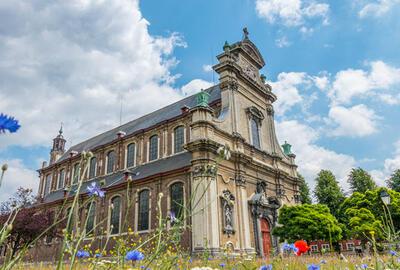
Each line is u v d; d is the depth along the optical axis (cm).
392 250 402
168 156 3066
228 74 2964
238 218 2489
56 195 4019
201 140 2342
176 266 506
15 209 202
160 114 3753
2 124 134
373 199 2841
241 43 3291
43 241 2820
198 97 2609
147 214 2634
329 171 5372
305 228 2244
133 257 270
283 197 3152
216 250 2097
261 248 2534
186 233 2216
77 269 344
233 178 2598
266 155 3177
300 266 590
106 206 2967
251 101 3241
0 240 176
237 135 2747
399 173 4972
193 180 2314
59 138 5250
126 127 4194
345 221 4400
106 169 3709
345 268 490
